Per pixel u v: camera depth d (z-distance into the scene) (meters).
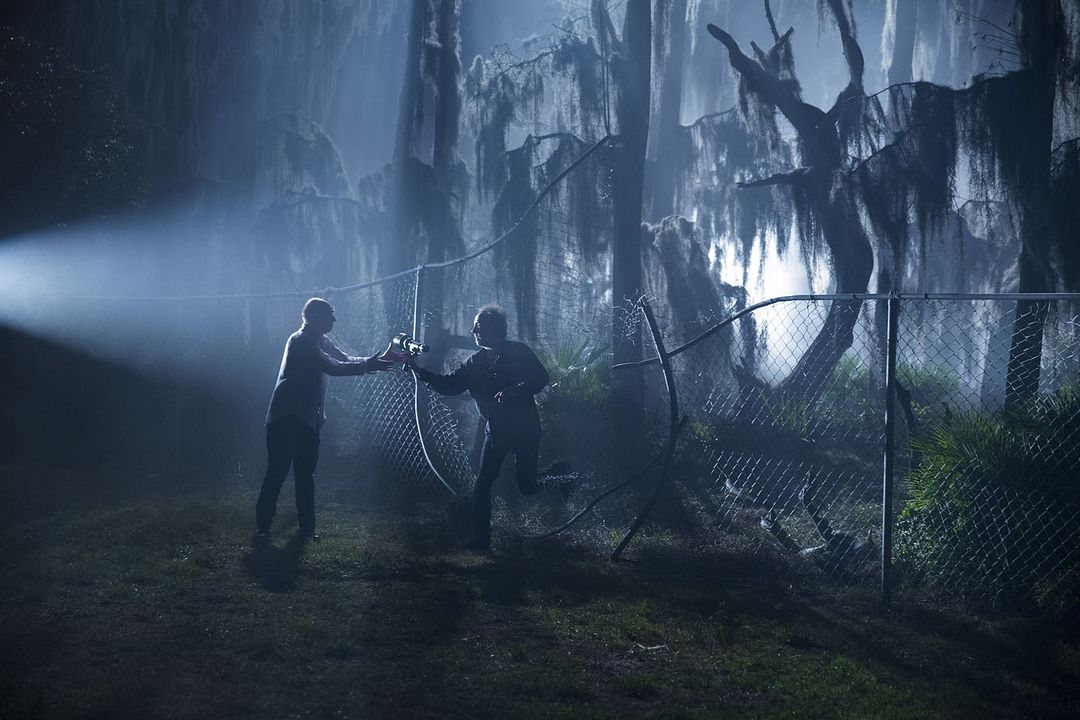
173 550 6.84
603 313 13.05
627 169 11.51
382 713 3.96
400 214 12.47
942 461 6.68
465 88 13.02
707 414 11.30
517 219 12.06
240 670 4.41
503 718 3.97
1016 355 9.09
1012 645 5.30
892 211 10.98
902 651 5.14
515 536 7.93
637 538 7.98
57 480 10.19
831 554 7.02
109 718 3.73
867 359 12.07
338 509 9.04
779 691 4.49
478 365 7.53
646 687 4.41
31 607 5.33
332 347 7.95
